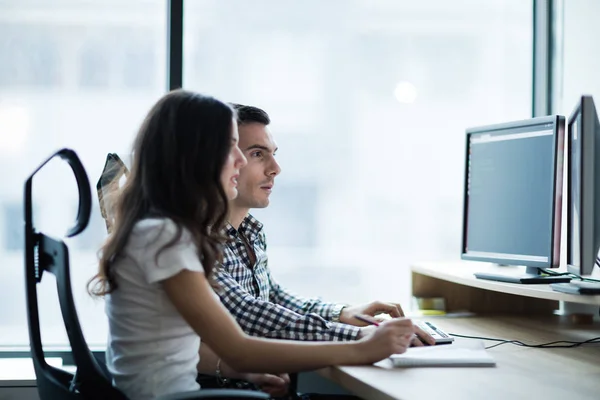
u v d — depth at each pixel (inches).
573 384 57.9
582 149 66.2
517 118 112.8
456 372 61.7
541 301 102.9
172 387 60.5
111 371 63.1
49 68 101.7
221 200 63.5
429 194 110.1
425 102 109.8
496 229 88.0
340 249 109.0
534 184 82.2
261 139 82.8
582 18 104.0
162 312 60.2
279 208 107.9
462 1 110.4
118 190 72.2
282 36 106.8
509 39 111.7
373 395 55.9
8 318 100.5
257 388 71.0
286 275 108.3
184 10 102.8
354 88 108.4
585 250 66.6
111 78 102.7
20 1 101.2
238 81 106.0
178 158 61.4
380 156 109.2
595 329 87.4
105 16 102.3
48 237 56.7
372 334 63.4
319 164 108.3
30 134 101.3
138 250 59.7
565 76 108.9
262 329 72.0
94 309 100.6
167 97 64.1
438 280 103.3
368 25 108.4
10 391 90.7
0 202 100.4
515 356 70.2
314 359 60.7
